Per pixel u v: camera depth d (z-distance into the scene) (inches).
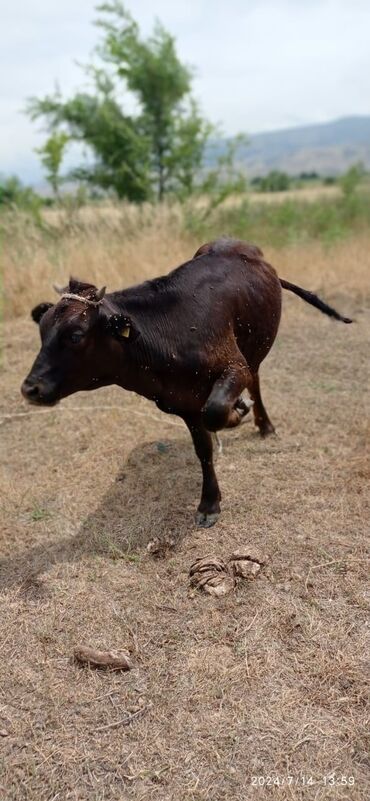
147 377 146.8
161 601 139.6
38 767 106.3
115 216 468.8
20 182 541.3
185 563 150.9
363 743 106.6
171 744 108.6
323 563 146.9
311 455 194.4
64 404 244.8
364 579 141.6
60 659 127.3
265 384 253.6
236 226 488.7
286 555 150.3
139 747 108.6
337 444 200.2
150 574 148.6
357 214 666.2
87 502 178.5
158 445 204.5
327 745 106.6
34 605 141.8
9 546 163.2
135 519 168.9
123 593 143.2
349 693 115.5
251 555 147.3
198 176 574.6
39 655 128.5
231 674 120.3
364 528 158.2
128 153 564.4
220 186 556.1
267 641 127.2
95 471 193.6
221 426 145.7
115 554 155.9
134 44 551.5
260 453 197.6
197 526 163.3
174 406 153.7
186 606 137.5
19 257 385.4
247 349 169.2
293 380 256.7
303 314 339.6
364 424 210.1
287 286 195.3
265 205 615.8
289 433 209.8
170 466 193.3
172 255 387.5
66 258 384.8
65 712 115.8
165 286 150.4
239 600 137.9
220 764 104.7
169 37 562.9
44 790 102.7
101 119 559.5
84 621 136.1
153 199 561.0
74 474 193.8
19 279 356.5
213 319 151.4
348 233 539.8
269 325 173.0
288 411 225.5
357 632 128.2
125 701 117.2
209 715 113.0
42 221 485.1
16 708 117.2
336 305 355.6
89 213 476.7
